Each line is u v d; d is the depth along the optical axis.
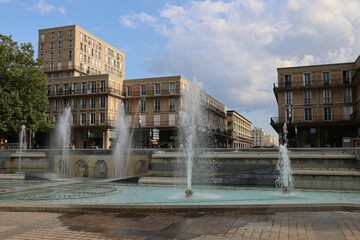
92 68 81.62
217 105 83.56
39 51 78.69
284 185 16.42
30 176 21.61
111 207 8.05
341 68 49.22
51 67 77.44
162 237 5.81
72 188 16.05
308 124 48.09
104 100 62.09
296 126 48.62
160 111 62.06
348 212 7.87
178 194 13.93
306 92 50.44
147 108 63.09
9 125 33.50
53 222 7.04
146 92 63.56
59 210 8.19
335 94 49.22
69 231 6.26
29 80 35.28
